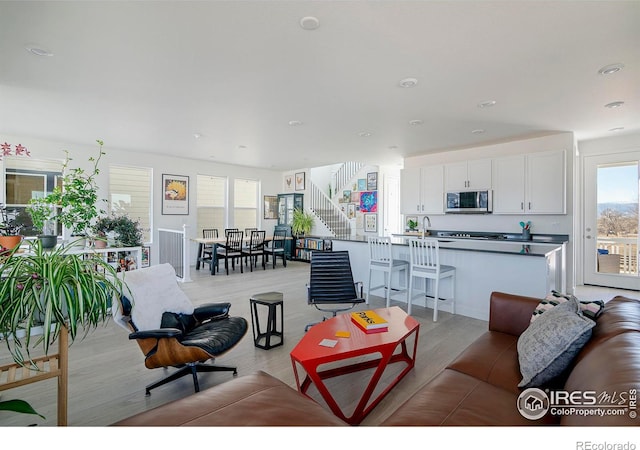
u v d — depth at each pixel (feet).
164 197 24.08
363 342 7.06
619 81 10.09
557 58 8.68
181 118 14.19
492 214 19.33
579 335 5.01
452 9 6.64
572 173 16.37
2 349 9.85
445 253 14.08
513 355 6.29
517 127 15.30
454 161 20.62
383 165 28.50
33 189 19.42
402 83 10.36
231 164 27.94
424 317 13.25
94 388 7.79
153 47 8.27
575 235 18.84
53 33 7.64
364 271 16.96
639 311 5.62
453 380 5.40
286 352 9.87
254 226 30.42
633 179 17.49
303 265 26.78
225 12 6.79
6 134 17.48
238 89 10.94
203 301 15.52
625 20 6.95
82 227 12.71
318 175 33.53
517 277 12.24
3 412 6.70
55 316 5.17
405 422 4.21
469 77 9.88
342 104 12.30
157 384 7.61
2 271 5.05
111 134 17.29
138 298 7.95
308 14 6.85
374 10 6.68
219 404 4.57
